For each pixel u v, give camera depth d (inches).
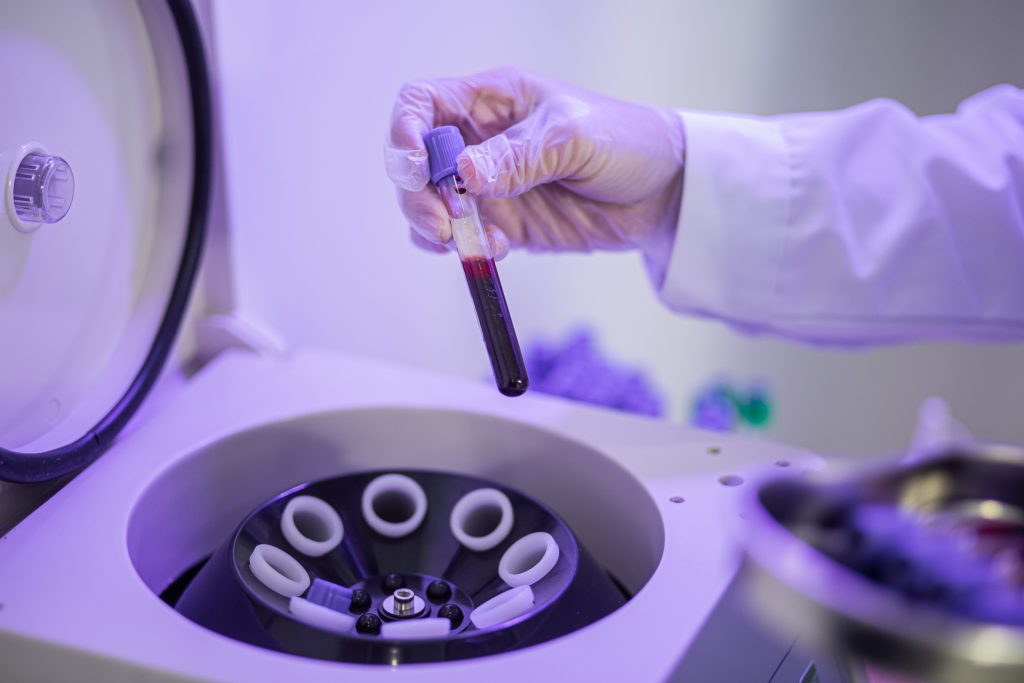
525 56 49.9
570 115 28.9
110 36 27.0
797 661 23.2
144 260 30.3
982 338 34.4
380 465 31.5
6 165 22.7
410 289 50.1
